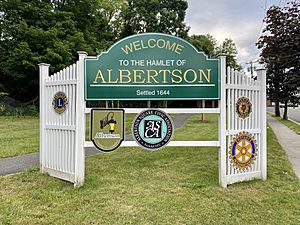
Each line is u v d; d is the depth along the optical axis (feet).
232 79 17.93
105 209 14.25
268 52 35.19
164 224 12.81
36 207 14.49
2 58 87.35
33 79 87.97
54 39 83.76
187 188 17.34
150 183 18.39
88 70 17.65
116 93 17.72
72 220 13.10
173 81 17.78
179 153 29.04
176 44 17.75
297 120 86.53
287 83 34.19
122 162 24.73
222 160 17.54
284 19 34.22
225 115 17.58
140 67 17.79
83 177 17.81
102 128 17.80
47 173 20.01
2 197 15.93
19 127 53.31
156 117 17.87
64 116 18.63
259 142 19.30
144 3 116.67
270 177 19.83
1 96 87.92
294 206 14.82
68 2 98.68
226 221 13.14
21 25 83.30
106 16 124.88
